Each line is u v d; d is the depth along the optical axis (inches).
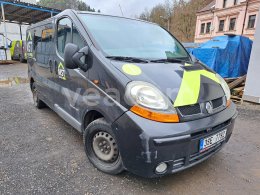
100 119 100.0
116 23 128.4
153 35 135.5
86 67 105.3
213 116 93.2
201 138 87.4
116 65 94.7
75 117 121.5
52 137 142.8
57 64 136.7
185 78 98.3
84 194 90.9
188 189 96.1
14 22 1020.5
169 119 82.0
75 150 126.0
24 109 201.0
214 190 96.0
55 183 96.9
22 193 90.3
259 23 216.2
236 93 253.0
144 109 82.0
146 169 83.8
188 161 87.6
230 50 310.7
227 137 103.8
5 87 308.7
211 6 1437.0
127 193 92.2
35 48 181.8
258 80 223.6
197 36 1503.4
